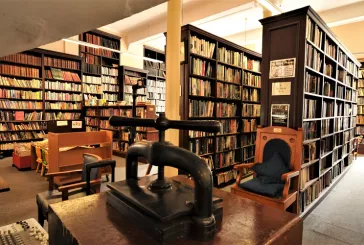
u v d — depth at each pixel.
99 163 2.39
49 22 0.44
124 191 0.79
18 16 0.40
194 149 3.89
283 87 2.85
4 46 0.54
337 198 3.63
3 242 1.51
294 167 2.64
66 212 0.79
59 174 2.56
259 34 7.49
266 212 0.84
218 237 0.65
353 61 5.22
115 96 8.37
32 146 4.66
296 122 2.76
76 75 7.35
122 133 6.25
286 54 2.81
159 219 0.61
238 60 4.68
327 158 3.99
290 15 2.74
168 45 3.63
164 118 0.74
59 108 7.02
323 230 2.60
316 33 3.04
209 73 4.10
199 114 3.92
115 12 0.43
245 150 4.99
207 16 5.93
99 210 0.80
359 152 7.44
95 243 0.60
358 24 6.80
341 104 4.61
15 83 6.15
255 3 5.11
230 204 0.91
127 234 0.65
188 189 0.81
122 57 8.49
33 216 2.68
